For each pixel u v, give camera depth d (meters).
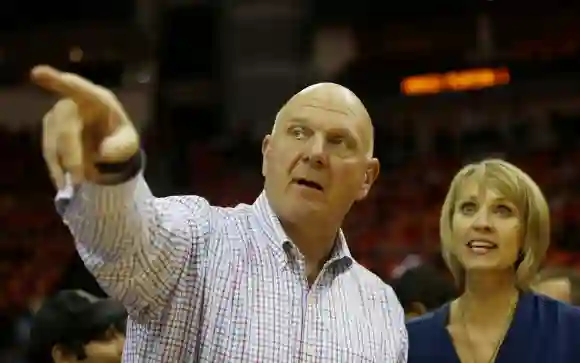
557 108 20.59
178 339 2.40
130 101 21.97
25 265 17.30
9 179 20.64
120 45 22.55
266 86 20.36
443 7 22.20
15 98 22.11
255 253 2.56
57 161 1.96
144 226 2.20
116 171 2.02
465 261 3.61
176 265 2.35
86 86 1.90
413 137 21.20
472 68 21.38
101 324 3.51
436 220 17.00
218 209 2.65
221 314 2.43
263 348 2.43
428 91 21.52
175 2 22.25
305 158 2.55
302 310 2.54
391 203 18.02
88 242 2.12
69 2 22.83
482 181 3.60
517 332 3.52
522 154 19.73
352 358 2.57
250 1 20.52
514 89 20.89
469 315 3.65
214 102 21.89
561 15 21.39
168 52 22.22
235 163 20.02
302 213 2.56
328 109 2.59
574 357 3.44
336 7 22.41
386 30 22.42
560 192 17.84
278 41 20.42
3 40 22.77
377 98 21.73
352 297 2.73
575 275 5.31
